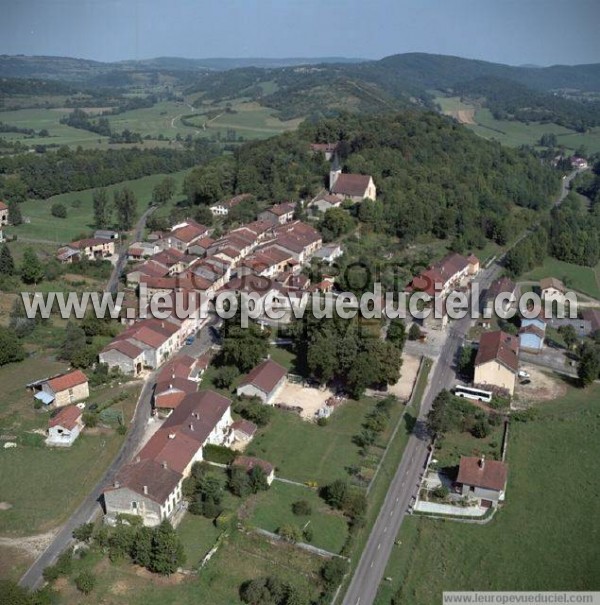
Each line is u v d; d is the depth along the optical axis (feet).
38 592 285.43
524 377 510.58
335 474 384.88
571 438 433.07
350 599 303.89
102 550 317.83
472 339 566.77
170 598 295.69
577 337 576.61
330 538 335.88
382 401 455.63
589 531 350.64
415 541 341.21
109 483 365.81
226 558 319.47
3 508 344.28
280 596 293.84
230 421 424.46
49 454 389.80
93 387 464.65
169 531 312.71
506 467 374.02
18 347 492.13
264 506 353.31
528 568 326.85
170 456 356.79
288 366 504.43
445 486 379.76
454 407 456.04
